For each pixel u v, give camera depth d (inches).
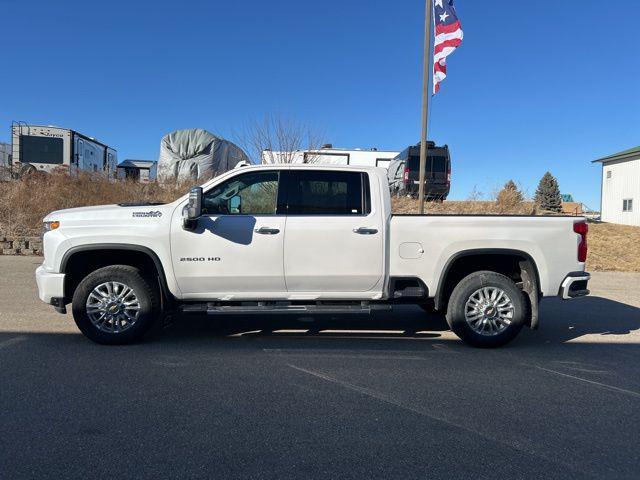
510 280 248.5
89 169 730.2
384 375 207.6
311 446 146.3
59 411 165.9
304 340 259.4
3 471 130.0
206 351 235.6
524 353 244.8
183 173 725.3
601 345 261.7
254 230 237.5
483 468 136.3
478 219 246.8
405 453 143.5
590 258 580.4
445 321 307.9
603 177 1419.8
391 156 1013.2
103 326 238.1
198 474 130.6
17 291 359.3
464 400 182.9
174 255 236.1
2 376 196.9
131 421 159.6
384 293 247.9
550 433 157.6
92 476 128.6
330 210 244.7
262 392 186.1
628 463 140.3
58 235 234.5
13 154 812.6
